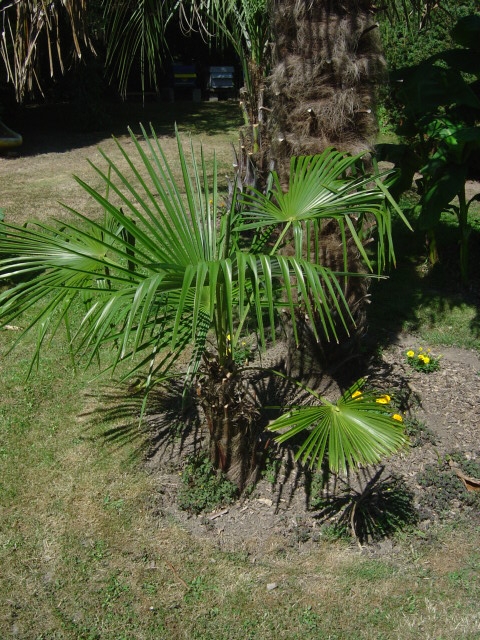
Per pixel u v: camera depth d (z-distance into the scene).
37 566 3.53
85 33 4.36
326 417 3.45
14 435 4.49
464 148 5.93
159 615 3.28
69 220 8.87
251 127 7.77
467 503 3.91
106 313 2.80
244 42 7.62
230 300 2.68
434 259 6.92
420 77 6.12
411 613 3.28
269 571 3.51
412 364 5.25
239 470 3.95
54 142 14.13
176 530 3.74
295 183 3.54
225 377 3.71
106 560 3.56
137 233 3.04
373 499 3.87
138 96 19.80
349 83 4.20
